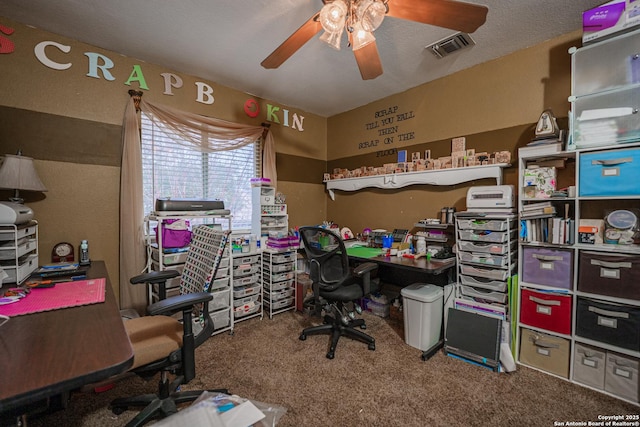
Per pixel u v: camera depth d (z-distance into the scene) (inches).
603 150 68.1
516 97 92.4
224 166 121.1
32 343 33.7
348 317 101.2
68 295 52.9
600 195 67.8
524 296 79.2
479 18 53.5
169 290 88.4
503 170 96.4
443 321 92.2
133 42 88.0
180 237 90.7
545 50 86.7
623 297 64.4
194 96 109.7
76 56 87.0
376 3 49.9
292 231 126.6
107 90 92.4
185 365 49.7
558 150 74.5
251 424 32.2
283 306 114.7
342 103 137.5
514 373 74.7
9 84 78.1
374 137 134.6
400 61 98.3
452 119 107.7
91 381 27.7
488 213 86.3
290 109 140.7
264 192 118.7
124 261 92.9
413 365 78.2
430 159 113.5
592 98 70.4
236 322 105.0
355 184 137.0
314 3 71.0
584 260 69.7
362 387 68.6
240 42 88.0
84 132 88.8
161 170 104.3
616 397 65.1
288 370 75.5
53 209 84.4
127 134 93.2
